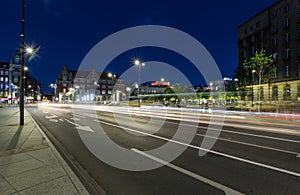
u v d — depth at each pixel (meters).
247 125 13.09
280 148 6.98
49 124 13.37
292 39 35.03
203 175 4.62
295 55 34.38
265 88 39.16
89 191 3.81
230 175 4.61
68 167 4.64
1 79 81.25
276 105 27.64
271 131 10.64
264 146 7.27
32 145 6.75
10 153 5.76
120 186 4.07
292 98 34.06
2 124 12.13
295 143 7.76
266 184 4.13
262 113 22.48
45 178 4.03
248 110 28.66
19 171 4.39
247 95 40.09
